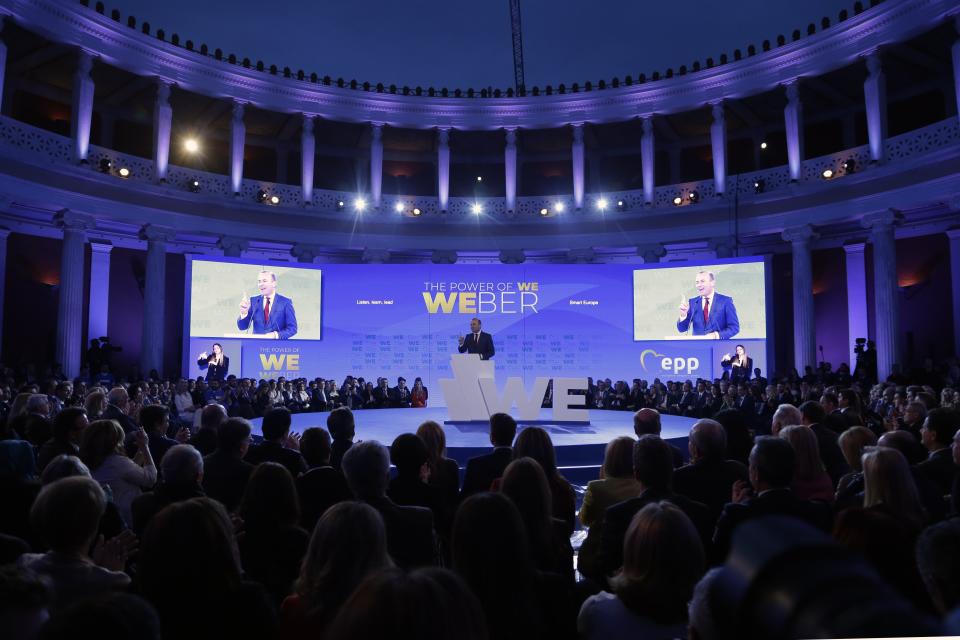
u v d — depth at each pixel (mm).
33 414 7000
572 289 24469
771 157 29203
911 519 3371
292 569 3795
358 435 12984
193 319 22203
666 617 2545
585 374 24250
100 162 22672
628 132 30234
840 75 25172
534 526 3869
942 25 21594
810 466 4902
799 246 24469
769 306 22641
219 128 28922
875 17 22203
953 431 5473
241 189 26281
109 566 3469
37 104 24906
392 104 28000
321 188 31000
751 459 4066
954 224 23422
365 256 27906
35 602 1786
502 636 2523
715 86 26203
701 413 19438
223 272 22703
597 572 4230
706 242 26875
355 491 4082
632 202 28125
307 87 26781
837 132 27859
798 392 18500
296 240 26922
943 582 2035
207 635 2461
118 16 22391
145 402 13734
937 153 20531
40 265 24281
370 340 24141
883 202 22156
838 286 27000
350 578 2602
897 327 21828
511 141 28672
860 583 409
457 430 13719
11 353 23359
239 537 3896
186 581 2463
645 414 6355
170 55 23984
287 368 23438
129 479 5582
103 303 25422
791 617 388
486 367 14688
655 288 24156
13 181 20078
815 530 451
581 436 12898
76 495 3094
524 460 3994
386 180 31688
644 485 4258
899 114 26219
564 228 28328
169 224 24188
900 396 10742
